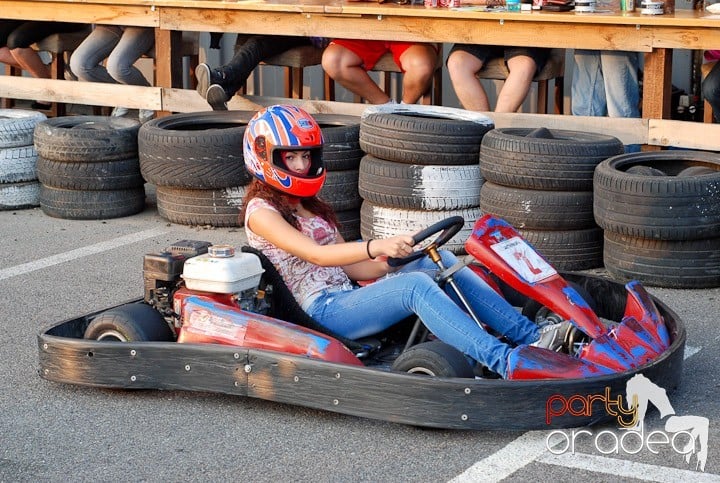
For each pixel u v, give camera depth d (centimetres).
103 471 348
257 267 401
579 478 337
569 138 589
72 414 392
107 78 816
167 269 411
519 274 393
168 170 634
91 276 570
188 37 819
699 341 462
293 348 379
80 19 758
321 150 402
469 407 353
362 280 428
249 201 405
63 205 683
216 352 384
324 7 677
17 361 448
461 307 398
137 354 394
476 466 346
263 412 390
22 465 354
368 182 586
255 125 396
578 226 555
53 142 671
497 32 639
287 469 347
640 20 596
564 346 386
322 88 882
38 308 520
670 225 510
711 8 620
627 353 373
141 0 729
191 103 739
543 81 711
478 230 402
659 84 608
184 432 376
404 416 359
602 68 647
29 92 789
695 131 598
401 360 367
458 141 570
